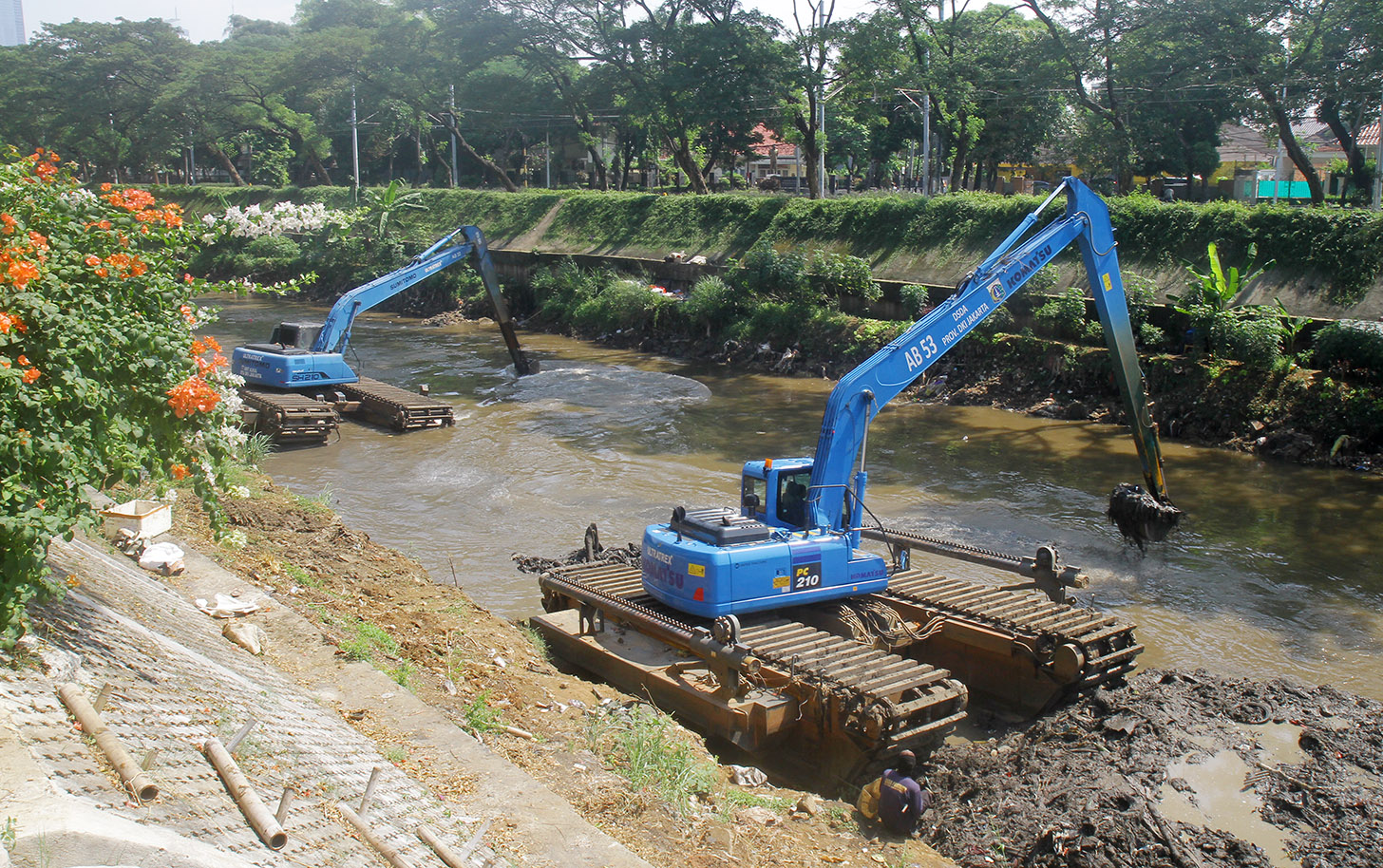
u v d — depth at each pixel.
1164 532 16.05
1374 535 17.16
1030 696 11.27
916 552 16.52
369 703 7.91
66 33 63.44
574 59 50.00
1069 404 26.83
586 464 21.42
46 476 5.82
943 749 9.96
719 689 10.26
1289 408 22.94
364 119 61.38
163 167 80.38
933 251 35.28
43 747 4.65
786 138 45.06
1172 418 24.52
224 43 73.44
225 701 6.38
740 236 41.97
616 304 40.50
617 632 12.29
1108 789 8.68
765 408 27.58
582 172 72.88
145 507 10.95
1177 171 41.84
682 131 47.16
